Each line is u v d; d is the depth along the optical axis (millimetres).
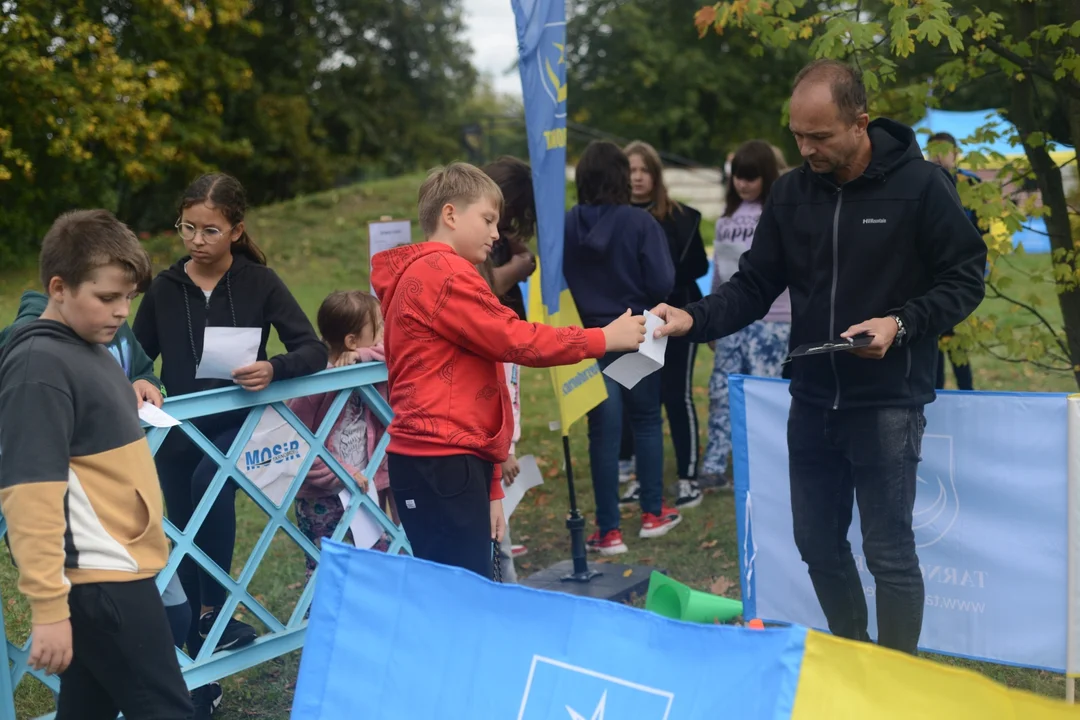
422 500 3037
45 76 16297
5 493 2311
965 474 3473
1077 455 3262
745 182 5910
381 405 4031
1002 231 4477
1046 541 3361
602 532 5328
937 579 3574
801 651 1874
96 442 2430
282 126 26688
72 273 2383
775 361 5945
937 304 2930
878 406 3096
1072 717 1729
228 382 3721
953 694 1787
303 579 5125
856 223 3082
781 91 31422
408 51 32000
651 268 5078
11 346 2410
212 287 3746
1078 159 4551
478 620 2254
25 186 17531
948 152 4781
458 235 3104
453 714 2242
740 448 3986
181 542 3354
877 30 4035
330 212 17281
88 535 2410
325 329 4277
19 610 4508
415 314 2996
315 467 3949
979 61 4625
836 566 3412
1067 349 4711
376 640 2361
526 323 2965
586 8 32469
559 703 2125
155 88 18016
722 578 4836
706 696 1963
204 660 3527
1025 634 3432
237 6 20234
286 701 3828
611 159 5094
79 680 2617
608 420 5250
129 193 23750
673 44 31016
